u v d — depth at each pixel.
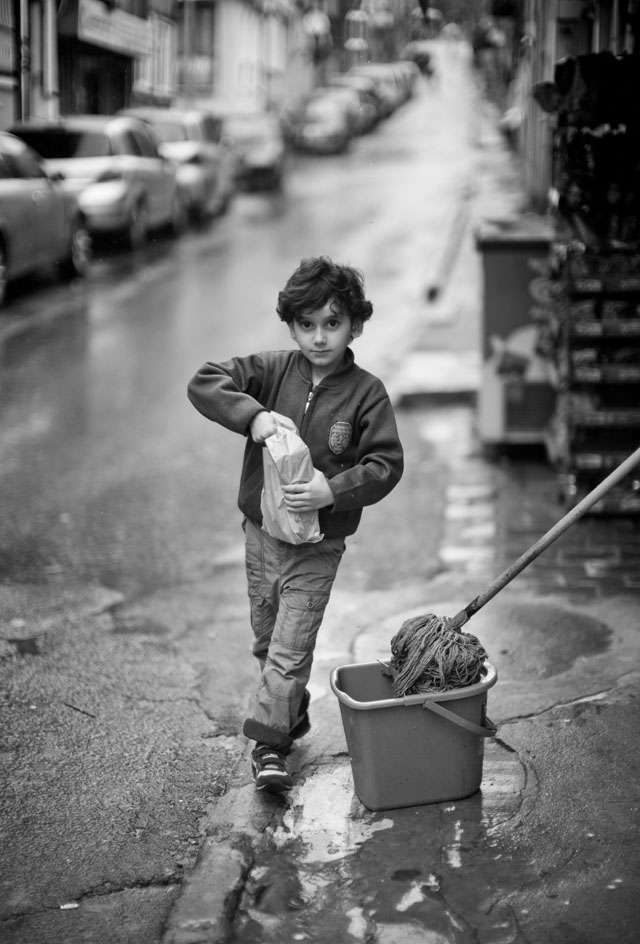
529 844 3.14
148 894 3.04
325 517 3.38
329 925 2.83
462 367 10.55
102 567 5.86
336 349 3.31
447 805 3.36
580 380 6.19
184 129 21.34
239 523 6.62
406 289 15.22
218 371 3.36
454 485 7.27
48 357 11.16
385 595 5.29
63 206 14.58
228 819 3.33
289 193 25.98
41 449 8.16
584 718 3.89
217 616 5.15
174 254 17.77
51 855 3.23
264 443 3.23
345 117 34.66
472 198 21.50
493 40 26.23
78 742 3.94
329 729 3.91
